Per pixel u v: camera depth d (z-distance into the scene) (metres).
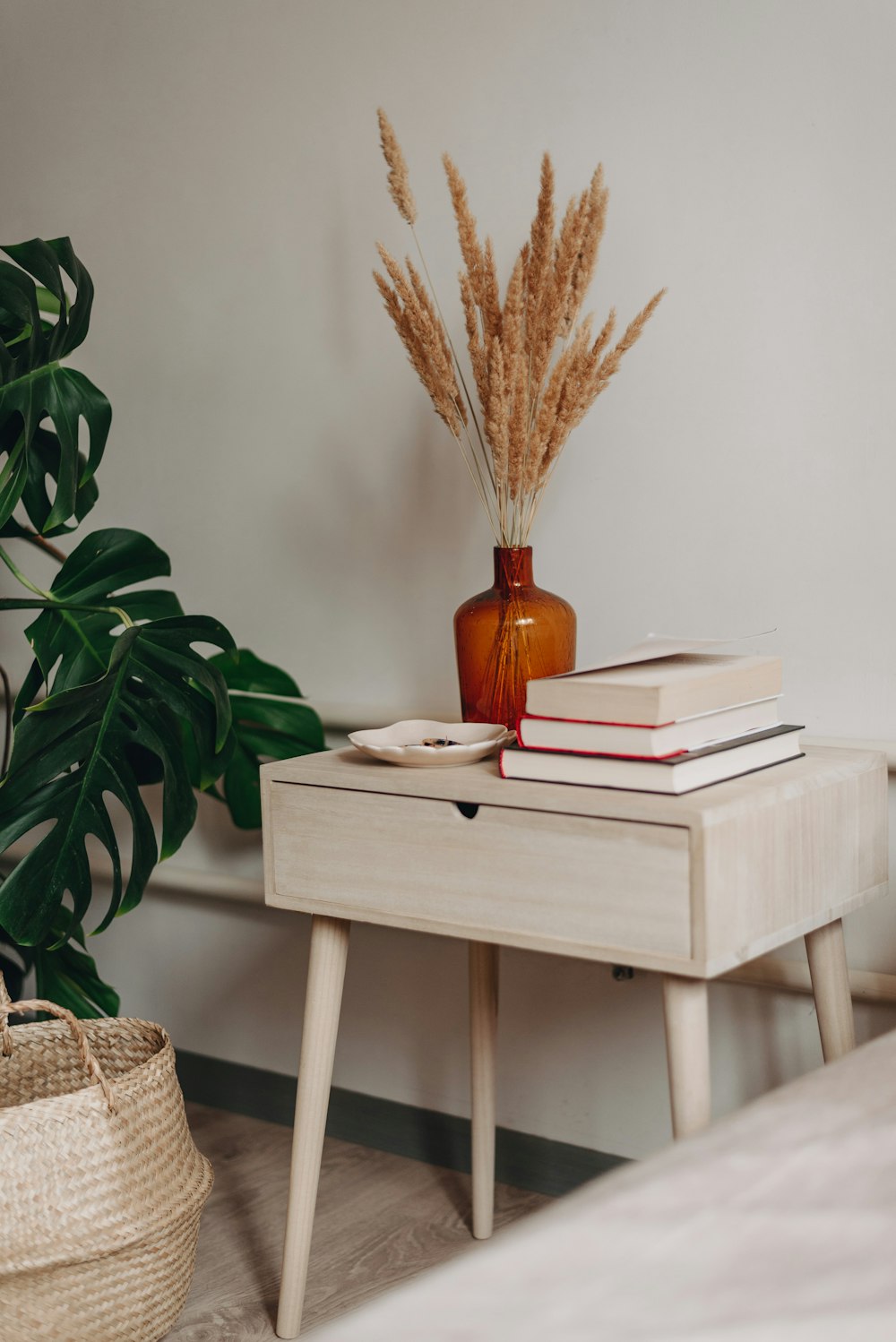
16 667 2.11
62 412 1.52
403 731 1.31
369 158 1.67
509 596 1.29
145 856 1.47
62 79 1.96
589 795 1.05
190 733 1.74
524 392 1.24
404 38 1.63
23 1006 1.28
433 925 1.15
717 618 1.46
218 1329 1.36
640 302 1.48
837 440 1.37
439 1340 0.45
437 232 1.63
